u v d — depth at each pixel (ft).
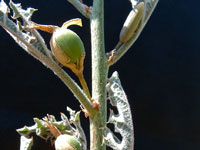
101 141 1.02
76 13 2.80
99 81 1.03
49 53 1.01
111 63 1.05
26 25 1.02
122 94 1.03
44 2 2.74
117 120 1.03
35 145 2.25
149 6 1.08
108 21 2.91
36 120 1.07
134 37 1.06
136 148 2.90
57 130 1.05
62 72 0.99
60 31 0.99
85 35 2.81
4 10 1.02
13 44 2.80
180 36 3.07
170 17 3.08
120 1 2.93
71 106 2.79
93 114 1.01
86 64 2.76
